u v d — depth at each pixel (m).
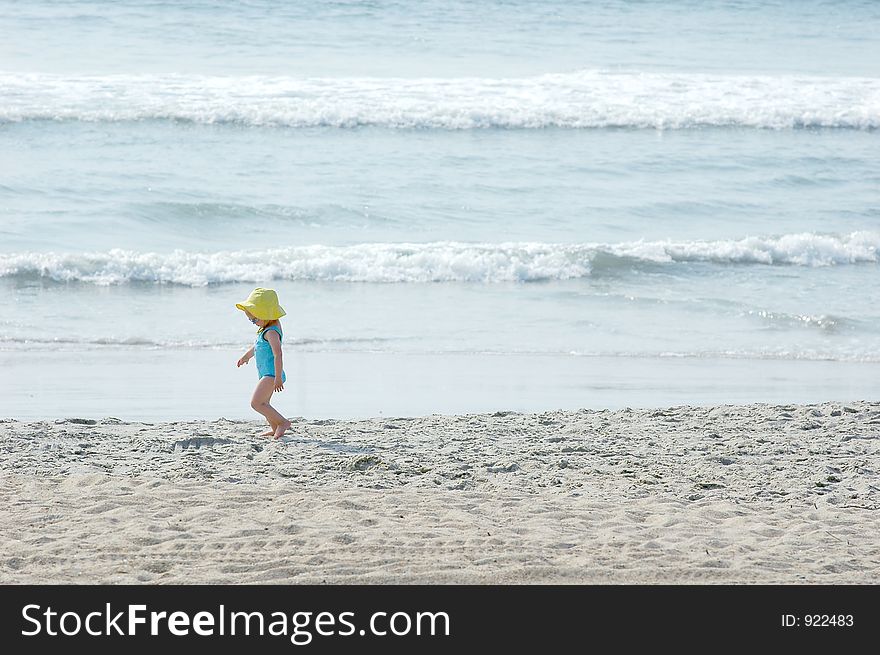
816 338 25.94
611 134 52.28
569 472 13.73
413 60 65.69
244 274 30.58
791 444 15.58
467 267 31.56
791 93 60.41
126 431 15.66
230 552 9.92
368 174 43.31
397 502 11.83
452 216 38.38
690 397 20.45
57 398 19.23
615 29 80.00
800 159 48.97
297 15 76.88
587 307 28.55
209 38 68.88
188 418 18.03
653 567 9.76
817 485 13.34
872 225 38.88
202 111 50.06
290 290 29.59
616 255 33.16
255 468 13.34
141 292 28.83
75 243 33.09
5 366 21.70
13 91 52.28
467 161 46.09
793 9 92.00
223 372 21.70
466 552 10.02
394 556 9.86
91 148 44.72
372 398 19.78
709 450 15.14
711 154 49.25
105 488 12.07
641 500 12.31
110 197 38.09
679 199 41.72
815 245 34.41
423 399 19.83
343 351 23.81
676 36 78.94
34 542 10.04
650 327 26.64
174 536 10.34
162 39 67.88
